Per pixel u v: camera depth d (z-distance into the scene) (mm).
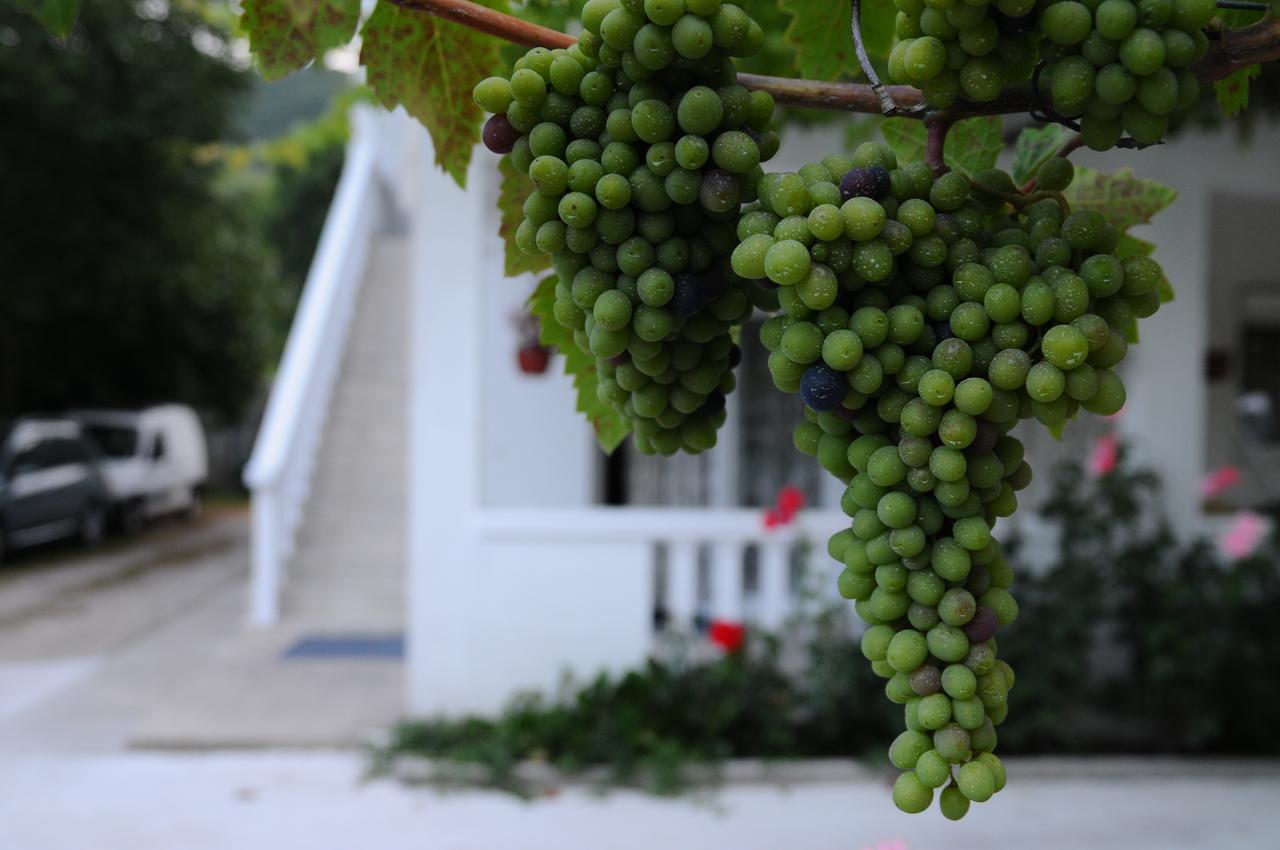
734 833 4277
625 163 810
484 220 6082
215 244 16438
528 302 1195
